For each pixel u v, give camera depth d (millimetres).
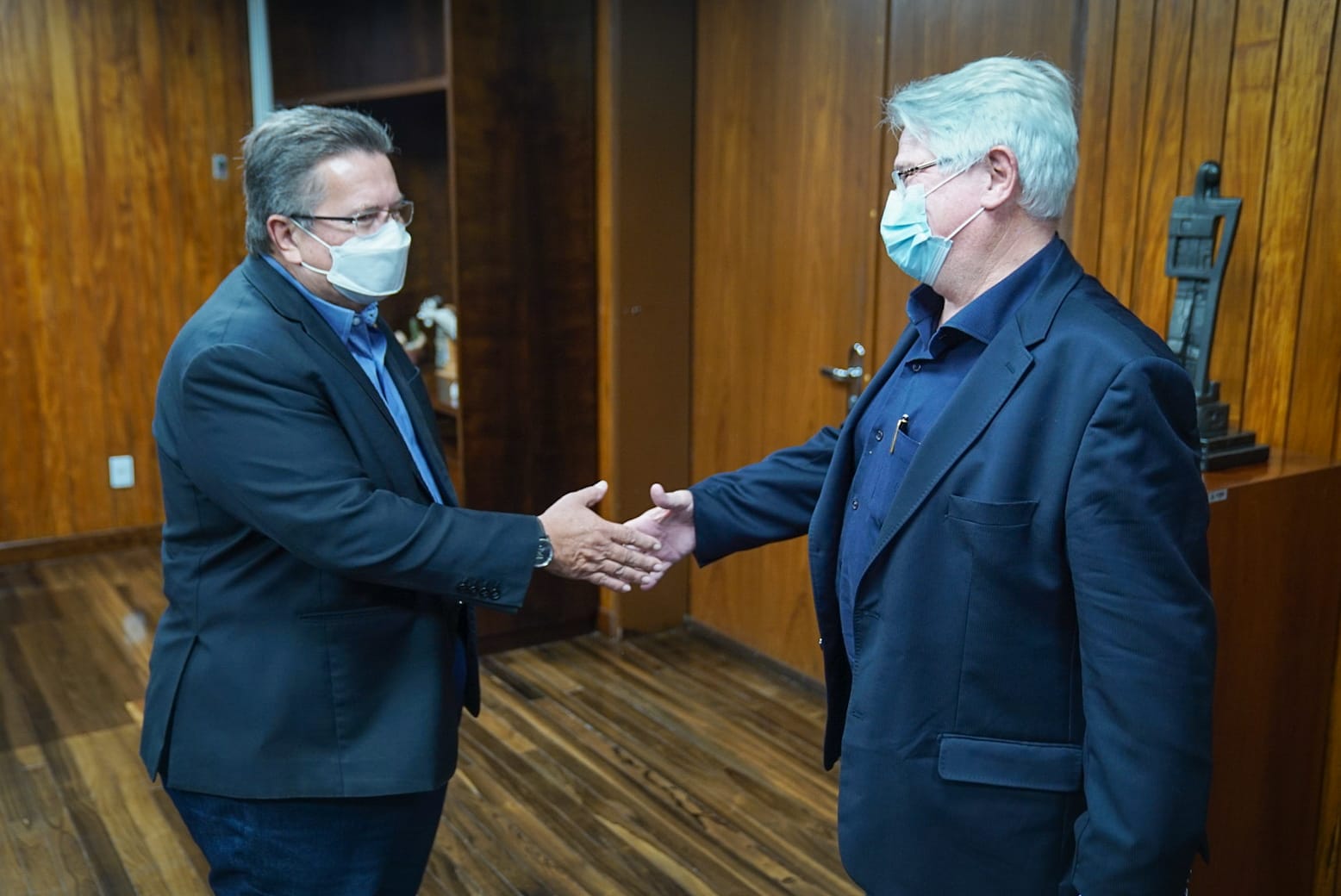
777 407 3332
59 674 3373
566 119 3387
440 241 4242
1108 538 1111
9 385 4355
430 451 1653
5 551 4418
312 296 1513
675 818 2584
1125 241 2275
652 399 3600
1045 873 1242
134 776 2752
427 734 1475
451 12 3139
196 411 1367
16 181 4246
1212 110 2094
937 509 1239
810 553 1483
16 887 2291
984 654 1222
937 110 1270
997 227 1274
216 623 1439
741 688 3328
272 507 1355
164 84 4500
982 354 1250
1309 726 1985
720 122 3400
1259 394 2082
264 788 1428
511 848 2451
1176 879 1122
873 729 1296
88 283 4457
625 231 3436
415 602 1497
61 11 4234
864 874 1324
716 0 3338
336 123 1454
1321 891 2074
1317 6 1909
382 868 1533
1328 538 1934
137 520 4715
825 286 3105
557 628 3701
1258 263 2053
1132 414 1115
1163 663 1100
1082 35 2348
